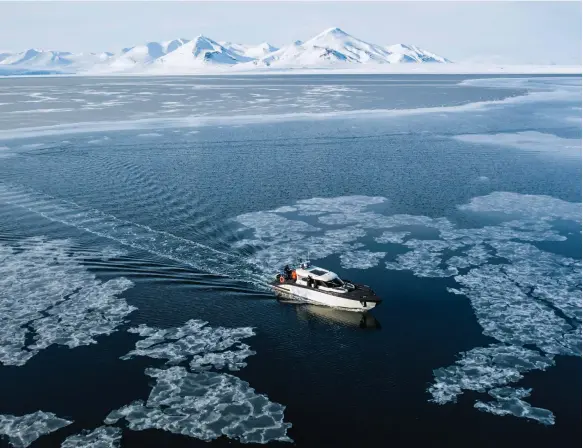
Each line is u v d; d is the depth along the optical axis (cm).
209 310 3591
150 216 5291
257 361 3045
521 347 3172
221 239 4734
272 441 2444
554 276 4066
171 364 3000
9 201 5716
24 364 2984
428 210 5634
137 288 3841
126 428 2516
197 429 2514
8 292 3738
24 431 2491
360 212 5544
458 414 2628
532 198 6044
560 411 2642
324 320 3516
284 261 4306
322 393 2780
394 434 2498
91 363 2998
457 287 3906
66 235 4769
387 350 3166
